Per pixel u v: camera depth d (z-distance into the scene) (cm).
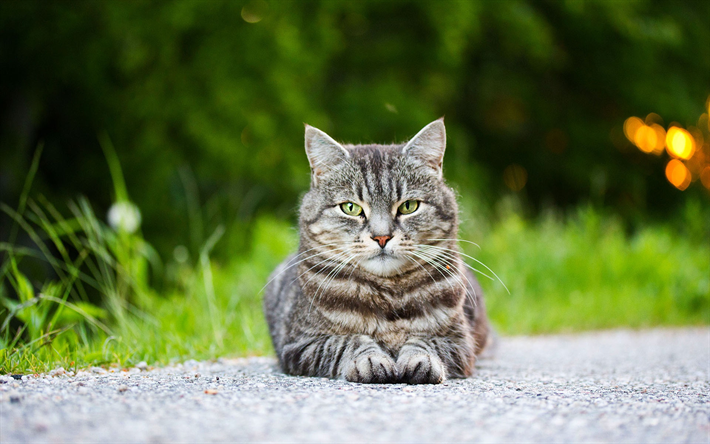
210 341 501
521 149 1484
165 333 483
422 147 410
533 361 477
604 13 1298
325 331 377
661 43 1355
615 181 1446
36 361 351
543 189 1482
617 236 977
